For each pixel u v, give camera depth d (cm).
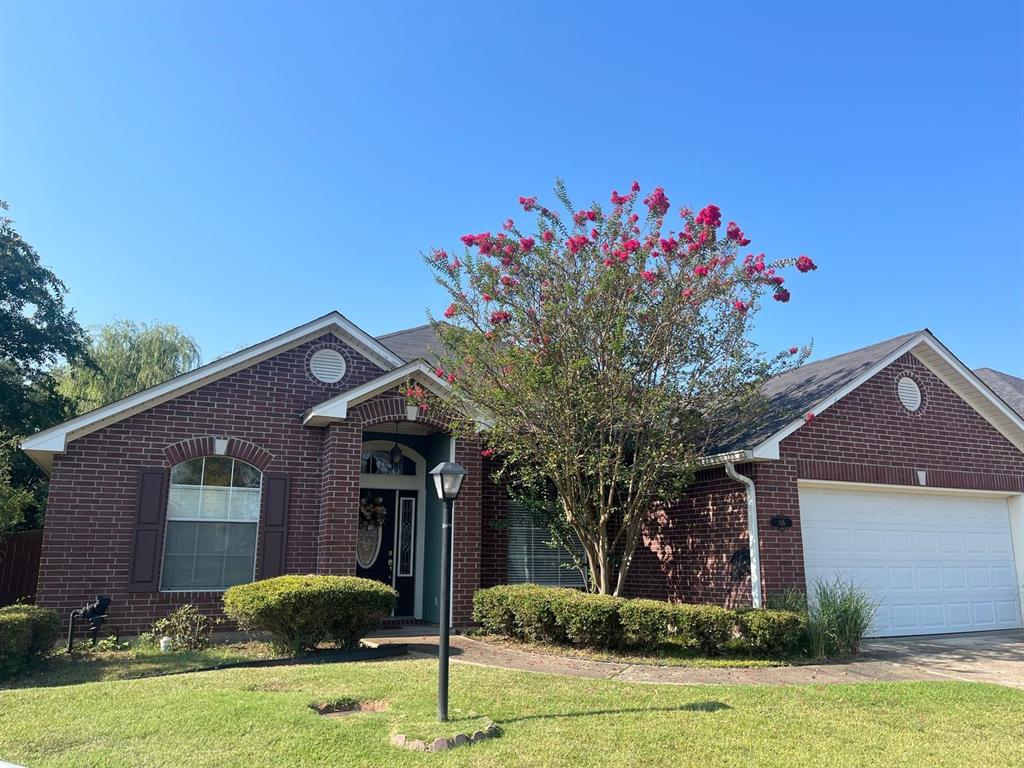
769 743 639
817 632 1077
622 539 1489
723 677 923
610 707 744
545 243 1131
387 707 746
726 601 1268
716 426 1198
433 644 1149
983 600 1452
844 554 1333
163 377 2697
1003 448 1530
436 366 1402
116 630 1166
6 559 1590
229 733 634
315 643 1055
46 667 962
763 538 1227
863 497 1379
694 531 1359
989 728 704
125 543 1198
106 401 2622
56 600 1145
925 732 687
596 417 1112
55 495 1171
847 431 1355
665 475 1180
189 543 1249
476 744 619
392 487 1500
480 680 855
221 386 1304
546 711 725
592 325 1102
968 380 1473
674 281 1115
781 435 1253
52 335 2484
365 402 1316
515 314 1127
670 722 693
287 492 1309
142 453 1232
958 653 1159
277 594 1013
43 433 1164
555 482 1238
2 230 2456
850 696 812
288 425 1337
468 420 1234
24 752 587
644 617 1047
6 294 2416
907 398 1438
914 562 1400
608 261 1088
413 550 1488
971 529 1482
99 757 575
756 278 1125
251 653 1049
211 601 1234
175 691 782
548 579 1458
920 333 1433
